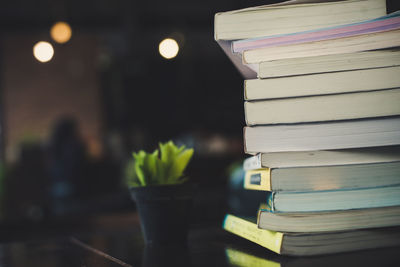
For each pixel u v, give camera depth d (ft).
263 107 1.82
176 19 18.21
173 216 2.17
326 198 1.79
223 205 6.04
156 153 2.26
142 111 22.98
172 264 1.76
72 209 12.35
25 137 16.76
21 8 17.08
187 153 2.23
